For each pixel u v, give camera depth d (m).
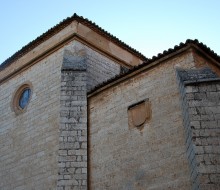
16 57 17.45
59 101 13.95
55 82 14.64
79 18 15.56
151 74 11.59
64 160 11.68
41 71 15.70
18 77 16.86
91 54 15.48
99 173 11.52
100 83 13.91
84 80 13.40
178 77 10.34
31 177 13.55
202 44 10.83
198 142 8.55
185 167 9.52
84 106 12.82
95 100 12.93
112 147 11.59
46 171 13.03
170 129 10.30
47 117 14.18
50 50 15.66
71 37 15.10
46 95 14.76
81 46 15.12
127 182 10.70
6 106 16.62
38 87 15.40
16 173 14.31
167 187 9.72
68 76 13.43
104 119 12.29
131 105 11.66
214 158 8.30
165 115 10.61
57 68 14.93
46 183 12.79
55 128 13.55
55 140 13.30
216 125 8.77
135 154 10.87
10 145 15.32
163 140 10.34
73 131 12.27
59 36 15.84
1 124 16.36
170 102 10.66
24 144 14.66
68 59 14.24
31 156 14.02
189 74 10.08
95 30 16.36
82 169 11.60
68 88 13.15
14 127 15.60
